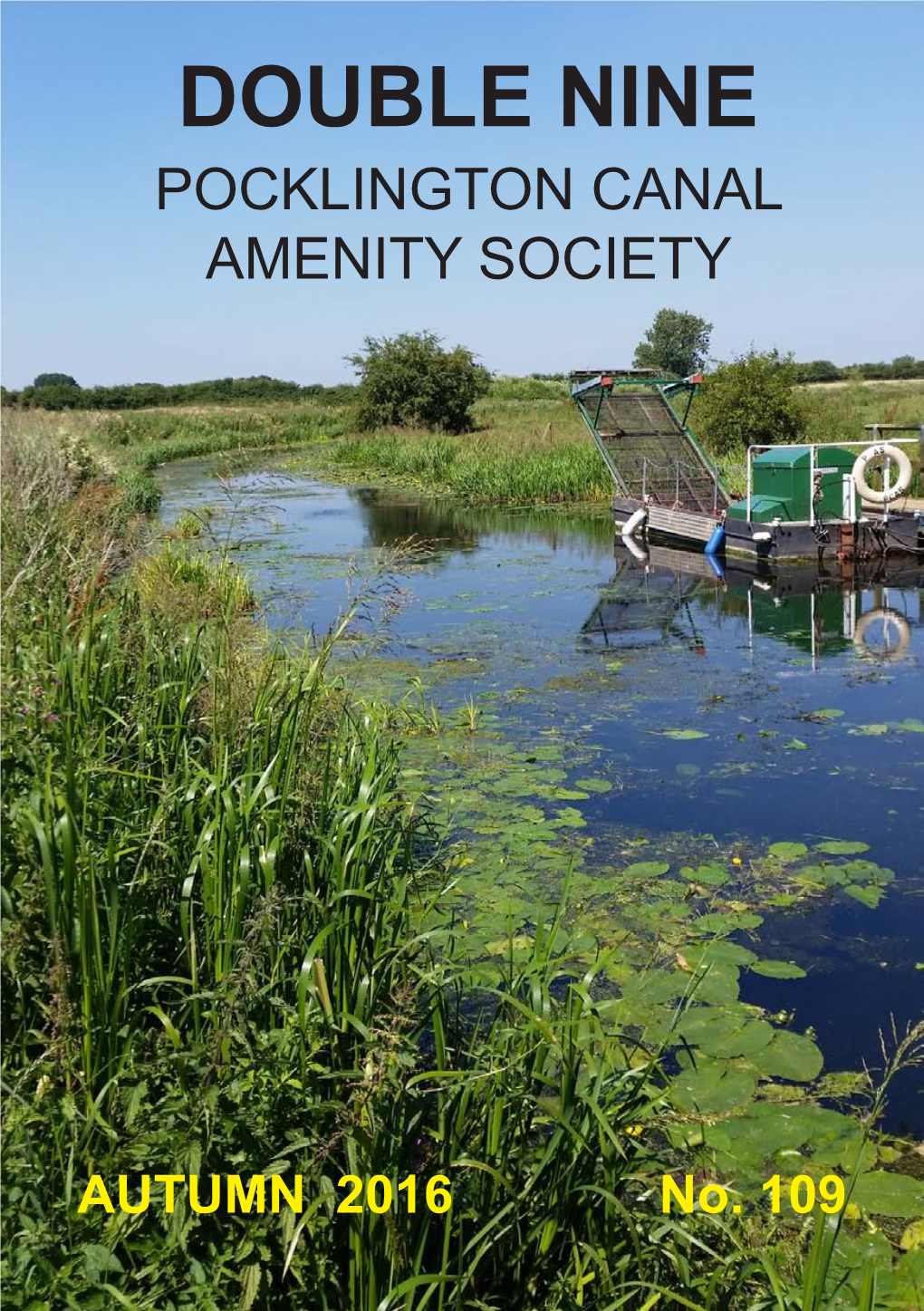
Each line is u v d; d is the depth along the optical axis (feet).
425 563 50.90
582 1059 9.45
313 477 100.01
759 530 46.09
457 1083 8.79
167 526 52.21
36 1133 8.36
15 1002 9.32
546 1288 8.41
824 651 31.91
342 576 45.06
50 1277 7.13
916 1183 10.15
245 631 20.76
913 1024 13.08
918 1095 11.64
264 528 62.18
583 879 17.03
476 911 15.94
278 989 10.22
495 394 184.24
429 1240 8.43
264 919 9.38
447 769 22.53
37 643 14.98
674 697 27.66
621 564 48.85
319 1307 7.80
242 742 14.56
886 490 45.50
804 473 46.42
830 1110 11.36
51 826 9.55
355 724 17.47
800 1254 9.04
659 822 19.57
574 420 117.29
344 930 10.32
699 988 13.79
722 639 33.81
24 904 9.32
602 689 28.50
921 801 20.31
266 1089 8.32
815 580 43.06
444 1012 11.40
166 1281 7.44
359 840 11.28
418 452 97.76
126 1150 7.94
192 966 9.71
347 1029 9.55
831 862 17.79
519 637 34.65
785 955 14.88
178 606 21.02
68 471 35.50
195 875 11.40
